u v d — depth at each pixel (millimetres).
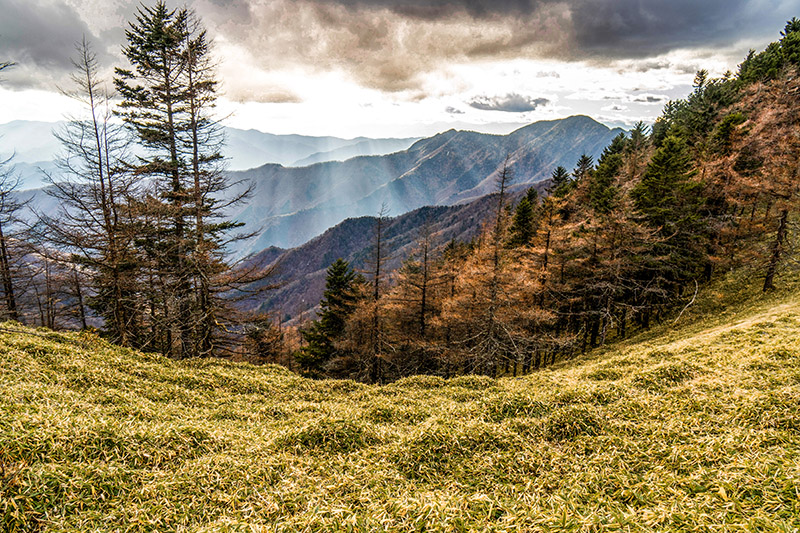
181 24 24328
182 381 16219
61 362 14359
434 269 36188
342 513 6801
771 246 30344
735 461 7223
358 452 9750
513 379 21359
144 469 7992
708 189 36969
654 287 33375
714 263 36188
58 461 7461
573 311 39031
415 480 8414
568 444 9430
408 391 18203
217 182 22438
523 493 7438
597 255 33406
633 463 8219
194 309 24203
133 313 27484
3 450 7117
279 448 9891
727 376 12844
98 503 6828
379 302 34031
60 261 20031
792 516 5383
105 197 19781
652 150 54500
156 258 24000
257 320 25344
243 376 18703
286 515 7047
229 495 7590
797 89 38219
